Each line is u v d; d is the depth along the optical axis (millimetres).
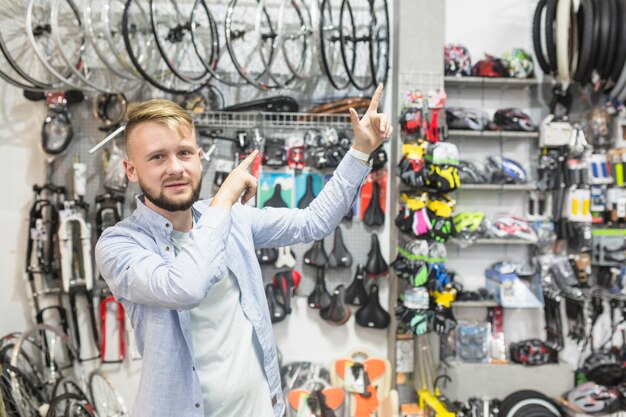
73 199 2979
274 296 3023
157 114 1035
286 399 2881
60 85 2744
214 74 2719
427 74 3033
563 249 3264
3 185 2975
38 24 2670
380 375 3033
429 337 3111
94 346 3049
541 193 3252
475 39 3279
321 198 1352
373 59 3047
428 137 2881
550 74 3072
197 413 1118
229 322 1218
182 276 913
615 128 3223
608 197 3127
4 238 2980
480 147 3297
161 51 2586
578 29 3025
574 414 2891
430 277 2758
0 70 2502
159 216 1159
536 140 3275
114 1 2820
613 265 3082
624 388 2902
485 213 3293
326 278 3160
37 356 2967
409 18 3018
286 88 2889
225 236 990
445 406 2854
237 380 1193
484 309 3277
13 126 2998
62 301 3023
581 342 3279
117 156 2938
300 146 3047
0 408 1908
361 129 1314
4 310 2965
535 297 3072
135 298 1004
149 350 1084
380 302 3203
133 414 1112
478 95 3289
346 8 3178
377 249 3074
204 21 3061
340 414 2752
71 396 2395
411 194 2947
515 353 3154
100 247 1092
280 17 2639
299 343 3186
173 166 1043
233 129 3111
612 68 2893
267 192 3078
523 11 3301
